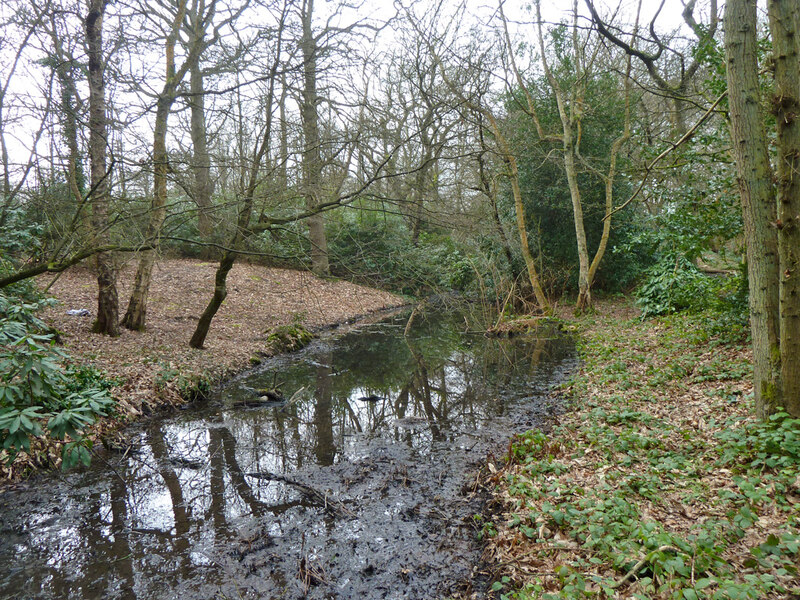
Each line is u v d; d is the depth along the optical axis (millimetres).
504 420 7379
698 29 8141
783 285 4500
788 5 4230
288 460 6152
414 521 4656
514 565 3773
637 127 17531
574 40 15359
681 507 3994
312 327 15180
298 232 9320
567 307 17734
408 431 7113
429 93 12977
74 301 11953
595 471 4922
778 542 3248
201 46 9125
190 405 8156
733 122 4586
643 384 7668
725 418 5605
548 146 17422
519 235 17656
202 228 10453
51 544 4379
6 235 8742
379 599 3625
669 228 9141
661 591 3014
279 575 3934
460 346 13469
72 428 3904
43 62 7129
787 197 4355
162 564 4094
